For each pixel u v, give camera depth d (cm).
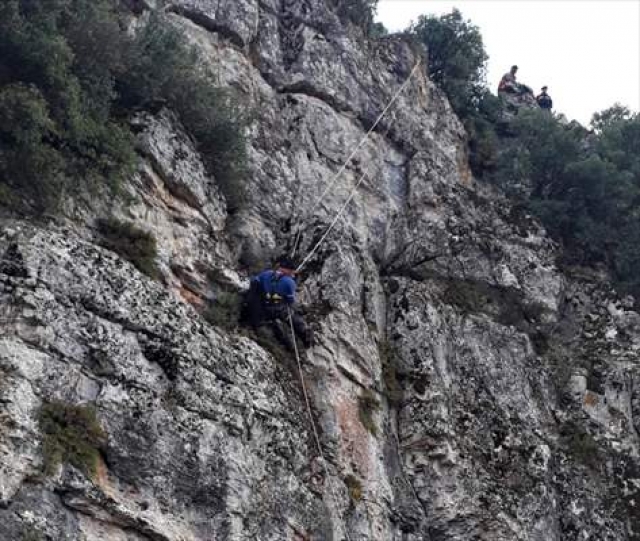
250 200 1772
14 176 1369
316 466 1485
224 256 1655
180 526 1252
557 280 2105
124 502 1210
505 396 1830
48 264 1261
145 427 1261
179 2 1953
